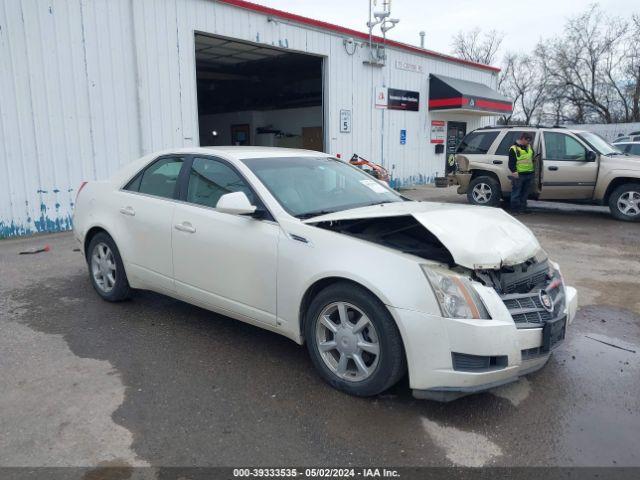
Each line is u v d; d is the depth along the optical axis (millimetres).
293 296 3619
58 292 5609
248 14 11883
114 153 10023
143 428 3057
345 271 3305
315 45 13617
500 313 3092
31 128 8898
